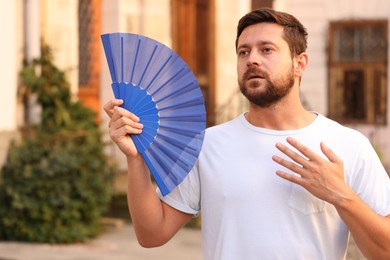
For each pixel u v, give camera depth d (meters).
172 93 4.13
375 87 18.23
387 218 4.05
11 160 11.51
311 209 4.08
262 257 4.09
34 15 12.78
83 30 15.72
